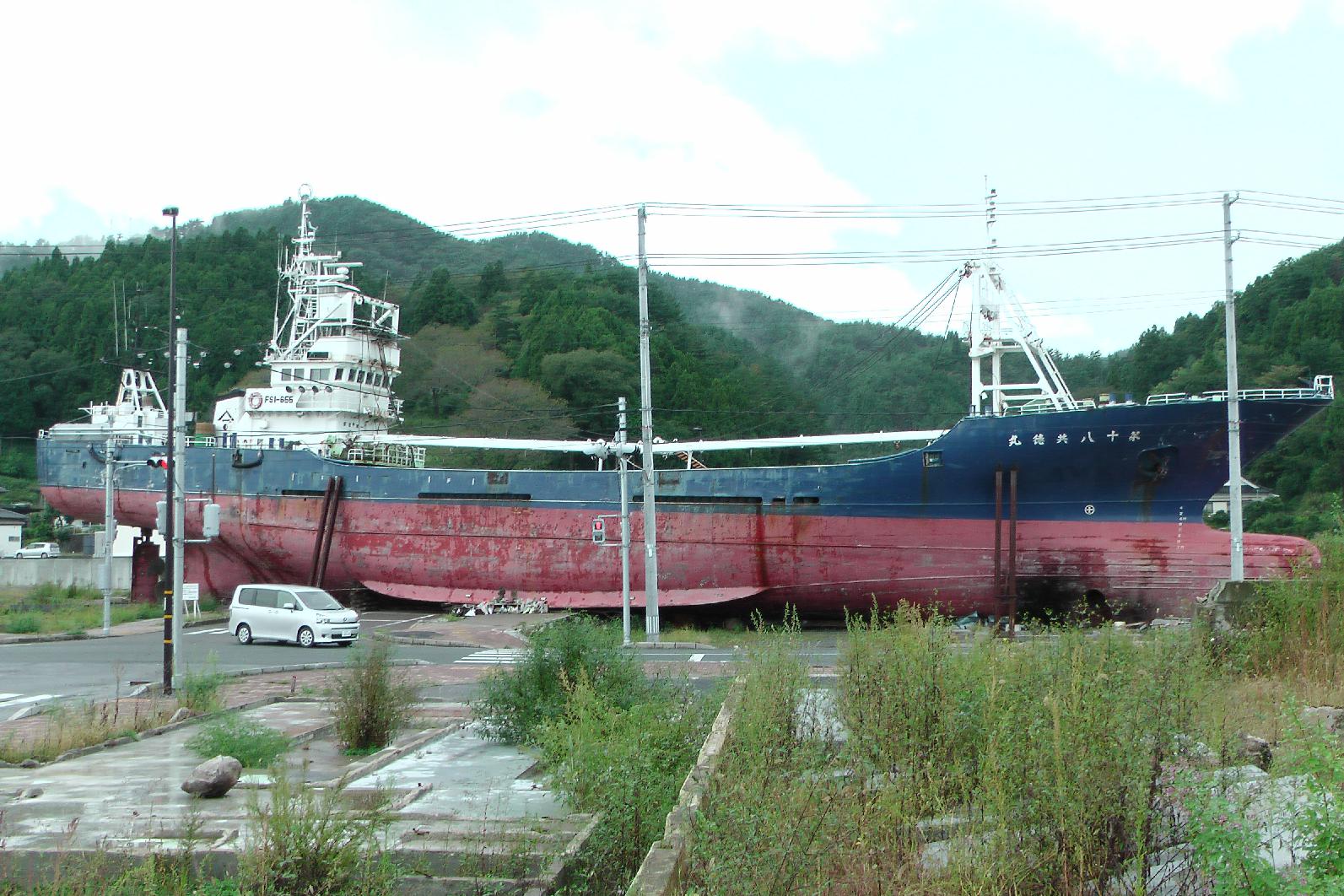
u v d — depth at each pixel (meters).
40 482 50.06
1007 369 91.88
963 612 34.66
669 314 90.06
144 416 57.84
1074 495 33.03
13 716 18.69
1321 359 66.19
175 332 23.44
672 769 10.75
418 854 8.69
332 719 17.50
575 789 10.11
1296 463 63.41
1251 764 8.54
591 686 14.27
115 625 39.31
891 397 77.94
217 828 10.09
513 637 32.69
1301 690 12.64
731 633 34.84
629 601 34.28
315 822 8.62
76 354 87.88
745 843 6.81
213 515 23.34
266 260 98.50
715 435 70.88
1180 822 7.53
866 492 35.12
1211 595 16.80
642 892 6.50
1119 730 7.63
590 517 39.25
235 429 56.09
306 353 51.62
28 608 46.16
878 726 9.41
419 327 94.50
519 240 167.25
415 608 43.84
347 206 171.12
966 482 33.75
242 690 21.38
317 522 43.59
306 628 30.81
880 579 35.31
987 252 35.53
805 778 8.48
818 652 23.47
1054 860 7.07
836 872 7.25
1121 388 84.25
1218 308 84.31
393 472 42.44
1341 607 14.95
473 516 40.97
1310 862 6.59
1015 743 8.02
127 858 8.63
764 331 112.69
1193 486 32.28
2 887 8.56
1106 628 12.03
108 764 14.09
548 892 8.09
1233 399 28.17
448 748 15.09
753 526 36.59
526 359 83.31
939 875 7.10
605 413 76.81
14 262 137.00
